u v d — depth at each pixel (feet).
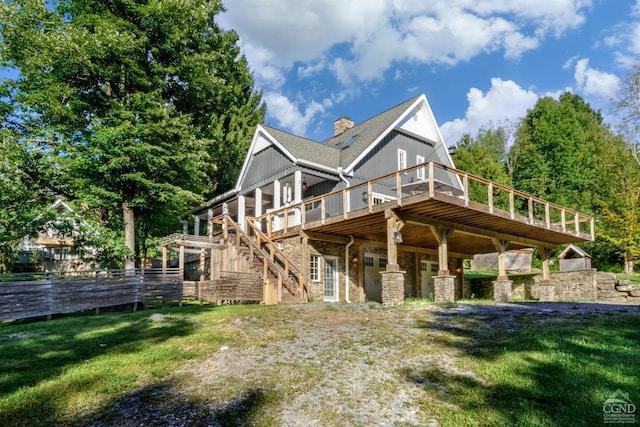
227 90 68.54
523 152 137.08
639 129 94.43
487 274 97.09
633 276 77.15
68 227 52.29
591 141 129.70
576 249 80.23
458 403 15.60
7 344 24.11
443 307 35.58
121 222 63.05
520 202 130.52
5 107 51.42
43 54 47.85
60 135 52.37
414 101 70.28
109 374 19.04
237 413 15.29
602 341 21.01
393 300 40.04
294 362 20.68
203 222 97.60
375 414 15.07
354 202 59.98
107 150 50.62
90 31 52.03
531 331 23.80
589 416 13.75
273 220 62.28
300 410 15.48
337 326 28.68
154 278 43.73
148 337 25.82
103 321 31.78
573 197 115.55
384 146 66.74
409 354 21.29
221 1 67.82
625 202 81.92
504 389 16.40
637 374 16.61
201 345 23.97
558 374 17.21
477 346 21.94
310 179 64.03
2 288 33.22
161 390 17.54
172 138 58.65
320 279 52.49
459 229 48.67
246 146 102.01
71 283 37.37
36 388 17.30
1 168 45.55
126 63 54.19
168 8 54.13
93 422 14.70
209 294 46.83
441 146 75.51
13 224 49.73
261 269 50.47
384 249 62.39
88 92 56.75
